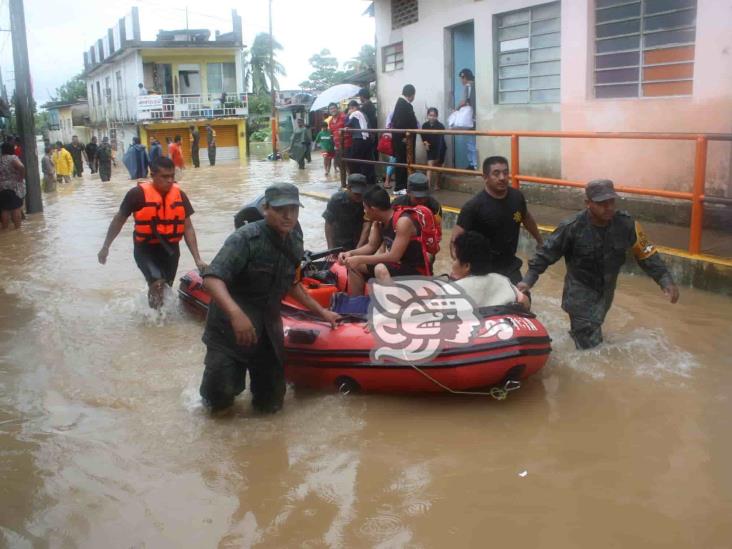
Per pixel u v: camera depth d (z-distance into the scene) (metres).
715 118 8.77
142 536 3.70
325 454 4.51
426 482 4.15
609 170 10.23
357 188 7.14
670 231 8.78
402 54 15.52
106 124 50.72
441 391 5.20
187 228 7.43
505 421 4.88
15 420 5.05
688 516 3.72
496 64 12.42
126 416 5.10
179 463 4.43
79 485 4.18
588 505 3.86
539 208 11.05
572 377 5.52
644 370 5.57
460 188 12.66
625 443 4.52
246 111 40.53
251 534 3.70
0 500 4.03
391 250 5.68
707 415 4.82
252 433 4.80
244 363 5.01
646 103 9.62
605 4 10.16
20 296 8.41
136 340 6.69
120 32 41.47
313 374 5.35
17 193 13.52
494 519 3.76
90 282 8.96
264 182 21.38
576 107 10.70
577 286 5.91
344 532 3.69
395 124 13.17
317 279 6.44
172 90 40.97
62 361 6.19
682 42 9.20
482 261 5.29
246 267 4.78
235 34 40.84
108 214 15.80
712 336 6.18
